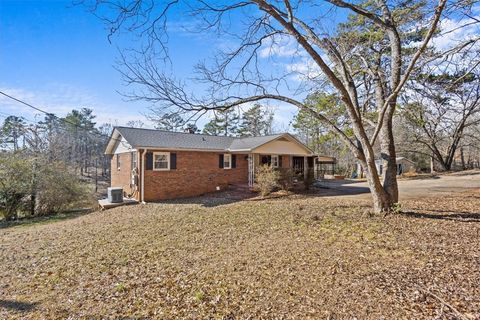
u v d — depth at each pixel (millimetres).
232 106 7703
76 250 6480
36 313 3570
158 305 3551
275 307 3305
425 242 5430
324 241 5859
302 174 18062
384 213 7738
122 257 5695
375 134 7680
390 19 7320
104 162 37562
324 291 3611
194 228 7996
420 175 25062
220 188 17188
